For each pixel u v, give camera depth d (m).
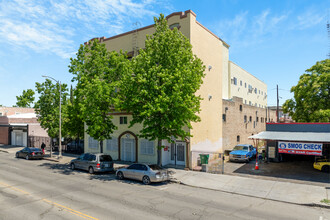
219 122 27.22
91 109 19.30
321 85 28.34
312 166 21.73
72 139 33.53
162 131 17.52
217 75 27.00
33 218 9.45
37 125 41.28
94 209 10.54
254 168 21.00
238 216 9.91
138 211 10.32
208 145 24.23
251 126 38.69
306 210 10.88
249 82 45.09
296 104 31.61
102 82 19.56
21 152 28.36
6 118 42.41
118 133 25.59
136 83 16.98
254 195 13.26
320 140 17.77
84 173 19.59
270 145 24.41
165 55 17.20
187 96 15.83
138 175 16.11
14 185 15.05
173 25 22.33
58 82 27.22
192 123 21.19
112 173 19.84
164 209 10.63
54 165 23.58
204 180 16.58
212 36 25.80
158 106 15.35
